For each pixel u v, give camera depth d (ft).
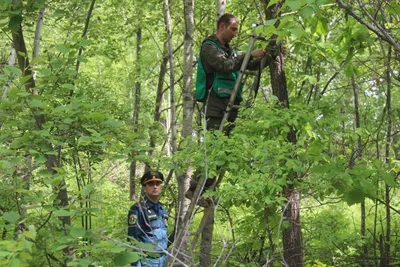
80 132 13.53
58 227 13.34
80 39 14.69
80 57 14.52
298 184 15.21
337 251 20.39
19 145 12.85
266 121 14.74
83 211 12.07
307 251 19.66
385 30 13.65
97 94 23.35
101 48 31.78
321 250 19.76
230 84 16.07
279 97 16.49
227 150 14.06
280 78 16.51
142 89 42.19
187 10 20.66
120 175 34.50
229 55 16.07
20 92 12.76
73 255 13.03
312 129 16.29
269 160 14.21
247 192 13.61
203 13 32.83
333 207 24.08
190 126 19.97
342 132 18.08
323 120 16.06
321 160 15.92
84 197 13.03
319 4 11.38
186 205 18.22
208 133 14.65
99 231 11.76
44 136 12.84
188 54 20.49
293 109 16.05
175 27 37.32
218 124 16.19
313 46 18.81
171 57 24.57
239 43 27.22
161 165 15.26
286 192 15.89
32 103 12.69
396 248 25.96
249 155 14.21
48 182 12.14
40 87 14.33
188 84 20.24
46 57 15.10
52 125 13.12
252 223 17.11
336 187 14.66
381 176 15.11
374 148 25.89
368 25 13.01
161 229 15.98
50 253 13.32
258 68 16.42
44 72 13.78
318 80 25.14
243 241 17.20
